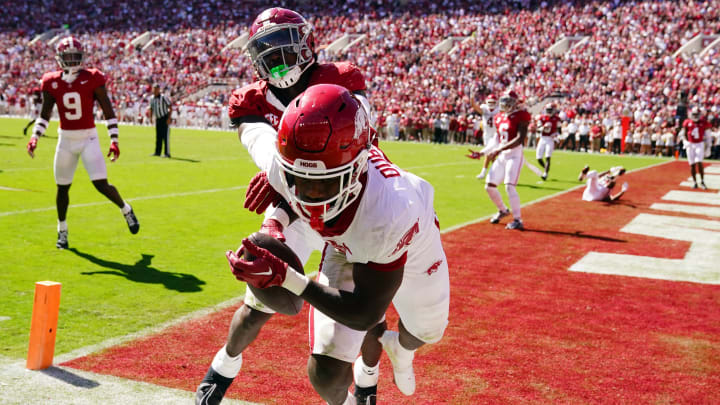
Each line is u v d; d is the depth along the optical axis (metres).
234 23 38.78
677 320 4.42
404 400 3.06
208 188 10.14
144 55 37.66
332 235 2.09
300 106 1.92
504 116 7.74
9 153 14.19
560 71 29.16
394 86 31.53
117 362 3.30
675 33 29.30
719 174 16.59
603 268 5.89
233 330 2.64
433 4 36.41
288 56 2.54
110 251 5.78
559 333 4.08
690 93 25.61
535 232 7.63
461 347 3.78
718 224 8.71
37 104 22.83
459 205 9.53
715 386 3.31
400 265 2.09
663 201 10.95
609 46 29.50
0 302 4.19
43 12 42.56
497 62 30.89
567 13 32.31
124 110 33.12
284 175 2.04
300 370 3.34
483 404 3.03
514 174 7.75
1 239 5.99
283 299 2.22
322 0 39.09
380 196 2.04
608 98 26.81
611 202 10.62
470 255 6.28
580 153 24.52
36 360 3.14
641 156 23.72
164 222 7.24
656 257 6.46
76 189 9.34
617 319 4.40
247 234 6.81
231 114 2.73
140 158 14.66
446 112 27.84
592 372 3.45
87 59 38.22
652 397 3.16
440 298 2.56
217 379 2.69
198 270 5.27
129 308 4.21
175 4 41.16
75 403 2.81
